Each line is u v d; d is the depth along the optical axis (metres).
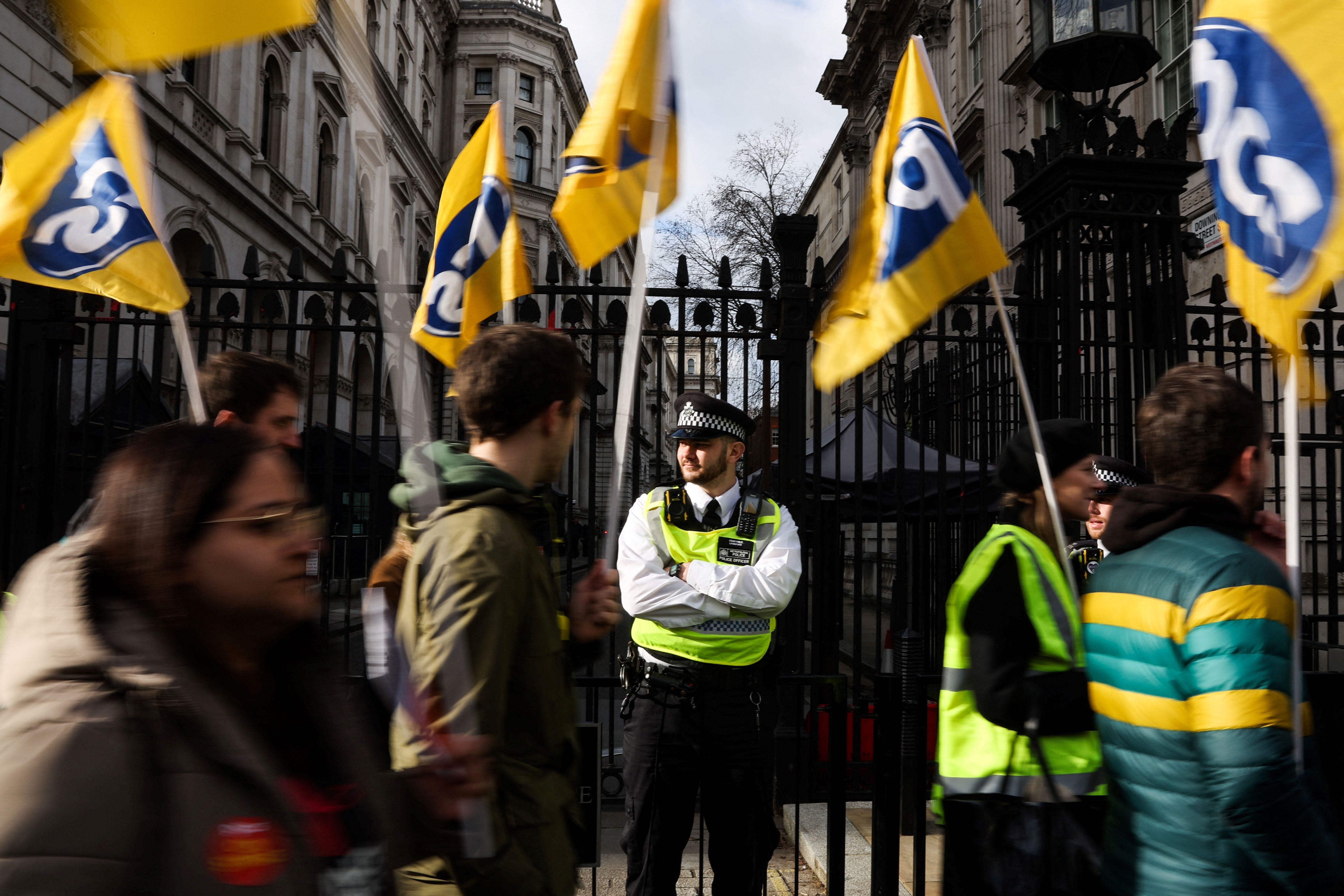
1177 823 1.48
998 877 1.81
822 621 4.83
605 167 2.57
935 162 2.39
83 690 0.84
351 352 17.31
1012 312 4.68
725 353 4.60
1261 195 1.88
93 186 2.91
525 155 40.88
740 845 2.96
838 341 2.48
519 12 40.03
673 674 2.96
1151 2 11.34
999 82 15.89
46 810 0.76
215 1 1.24
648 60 2.21
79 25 1.16
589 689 4.14
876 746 2.64
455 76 39.38
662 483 3.66
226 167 15.77
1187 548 1.54
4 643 0.90
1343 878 1.41
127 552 0.91
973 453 6.34
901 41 22.11
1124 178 4.32
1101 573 1.70
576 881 1.65
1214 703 1.40
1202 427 1.63
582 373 1.88
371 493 4.33
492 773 1.45
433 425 3.67
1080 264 4.32
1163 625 1.51
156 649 0.88
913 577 5.16
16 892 0.74
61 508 4.30
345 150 22.66
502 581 1.53
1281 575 1.50
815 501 4.93
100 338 10.38
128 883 0.79
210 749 0.88
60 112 11.10
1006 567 1.89
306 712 1.10
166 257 2.89
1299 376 1.81
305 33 19.75
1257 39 1.89
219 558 0.95
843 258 27.17
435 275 3.39
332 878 1.05
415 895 1.57
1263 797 1.35
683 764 2.95
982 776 1.88
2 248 2.83
